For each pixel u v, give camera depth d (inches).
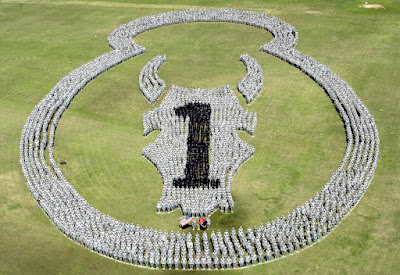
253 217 2409.0
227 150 2815.0
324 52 4168.3
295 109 3324.3
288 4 5290.4
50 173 2659.9
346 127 3011.8
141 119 3289.9
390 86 3548.2
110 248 2187.5
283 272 2102.6
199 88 3548.2
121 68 4023.1
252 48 4330.7
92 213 2359.7
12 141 3073.3
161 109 3275.1
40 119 3184.1
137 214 2455.7
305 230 2263.8
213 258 2142.0
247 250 2177.7
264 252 2198.6
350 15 4899.1
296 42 4377.5
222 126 3036.4
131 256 2151.8
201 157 2790.4
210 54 4252.0
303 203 2481.5
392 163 2728.8
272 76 3789.4
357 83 3614.7
